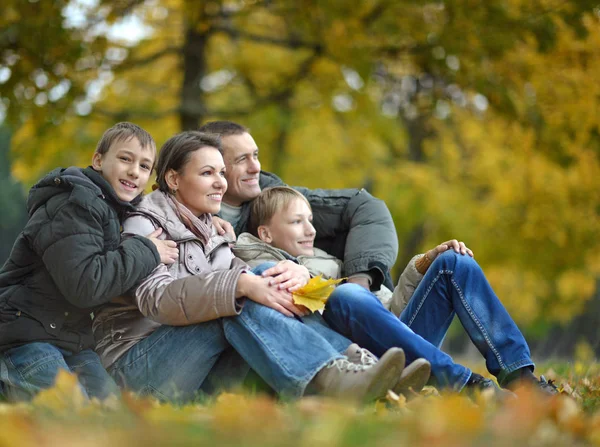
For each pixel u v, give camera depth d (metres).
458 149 21.97
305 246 6.67
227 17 18.17
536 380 5.28
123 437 2.92
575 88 19.19
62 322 5.30
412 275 6.00
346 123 21.14
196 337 5.19
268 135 19.91
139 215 5.65
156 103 19.30
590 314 48.78
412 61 17.84
